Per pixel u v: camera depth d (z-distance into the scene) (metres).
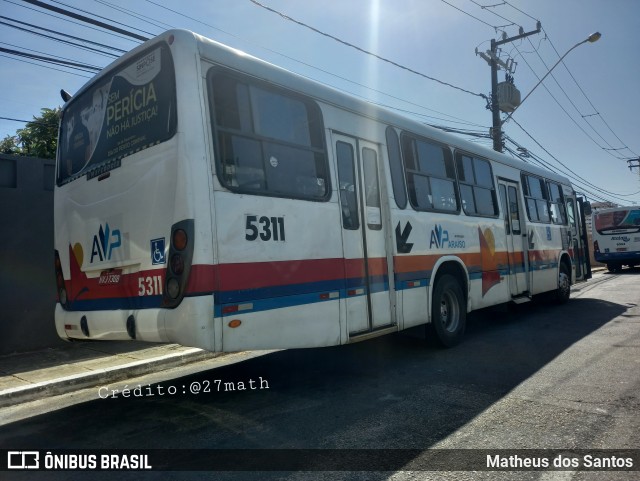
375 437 4.25
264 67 5.09
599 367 6.22
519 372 6.13
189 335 4.17
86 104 5.68
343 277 5.64
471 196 8.56
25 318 8.19
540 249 10.91
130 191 4.81
